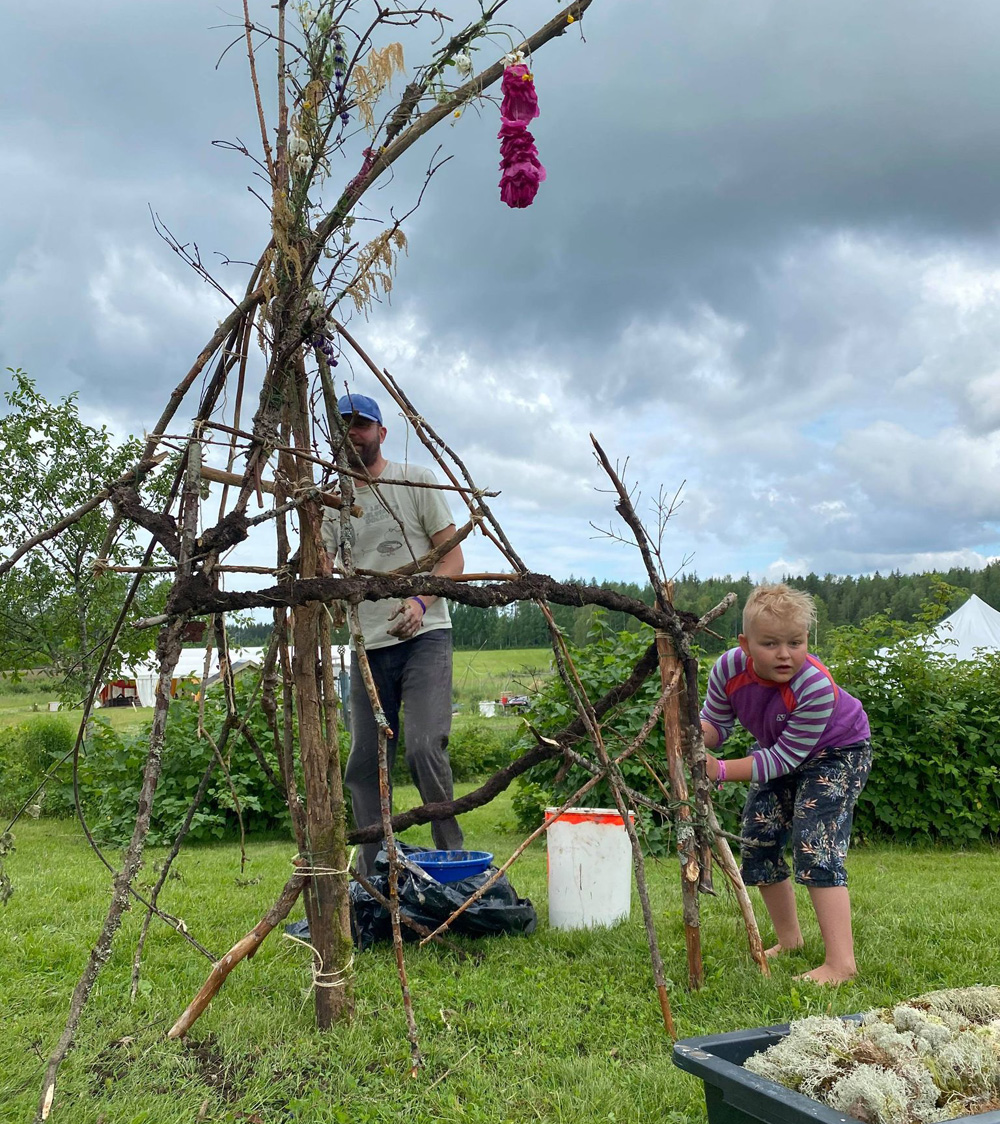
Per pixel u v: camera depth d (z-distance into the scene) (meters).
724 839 3.32
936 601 8.55
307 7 2.60
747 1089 1.68
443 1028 2.79
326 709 2.80
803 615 3.38
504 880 4.03
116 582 9.15
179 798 8.39
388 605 4.40
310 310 2.64
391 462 4.60
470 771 13.88
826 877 3.30
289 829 8.75
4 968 3.36
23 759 10.90
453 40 2.57
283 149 2.58
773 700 3.50
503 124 2.61
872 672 7.96
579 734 3.38
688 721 3.26
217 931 3.97
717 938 3.80
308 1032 2.75
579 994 3.10
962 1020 1.94
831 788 3.37
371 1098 2.33
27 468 9.79
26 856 7.00
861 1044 1.82
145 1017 2.88
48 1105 2.07
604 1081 2.37
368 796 4.43
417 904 3.71
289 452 2.64
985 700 8.02
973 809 7.64
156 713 2.36
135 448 10.35
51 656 8.84
